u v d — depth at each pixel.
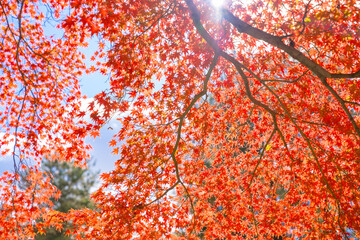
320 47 5.80
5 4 7.34
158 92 6.67
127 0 5.91
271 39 4.75
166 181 6.88
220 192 7.11
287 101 7.33
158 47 6.87
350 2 4.27
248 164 7.50
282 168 7.34
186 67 7.07
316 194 6.68
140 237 6.21
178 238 6.52
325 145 7.21
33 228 6.89
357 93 5.68
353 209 6.13
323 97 7.19
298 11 5.86
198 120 7.22
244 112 7.78
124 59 5.91
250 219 6.94
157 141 6.77
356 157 6.32
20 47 7.85
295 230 7.00
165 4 6.53
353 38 5.00
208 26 6.50
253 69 7.26
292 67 6.93
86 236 6.04
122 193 6.23
